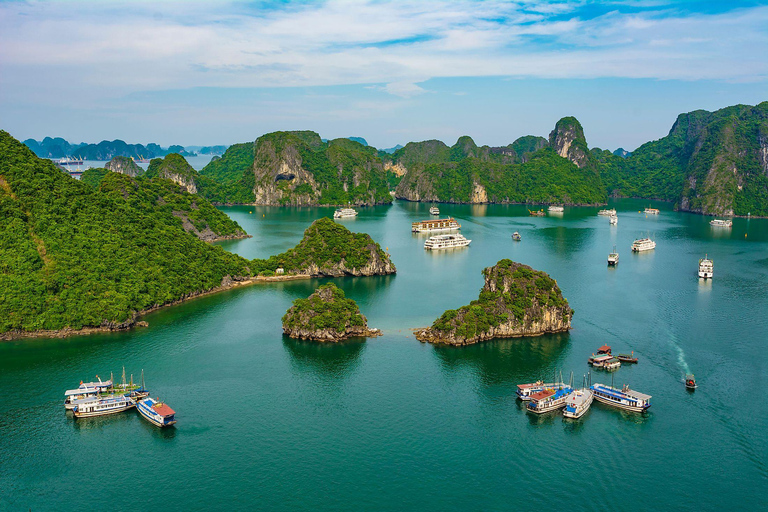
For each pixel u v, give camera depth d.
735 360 180.62
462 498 117.56
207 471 125.44
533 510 114.38
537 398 150.62
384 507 114.81
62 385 161.38
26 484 120.94
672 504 116.25
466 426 143.38
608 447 134.50
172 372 170.88
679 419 146.00
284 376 169.50
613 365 174.12
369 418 146.62
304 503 115.69
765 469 126.38
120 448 133.50
